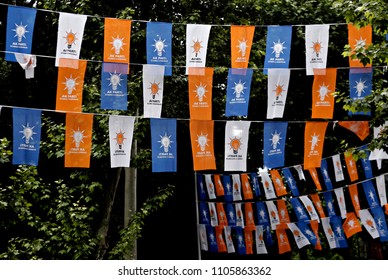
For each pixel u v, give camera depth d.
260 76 18.45
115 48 12.67
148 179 21.31
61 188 16.11
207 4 18.86
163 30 13.03
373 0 12.02
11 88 18.61
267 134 14.24
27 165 13.21
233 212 20.22
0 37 18.42
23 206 13.10
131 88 16.55
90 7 17.55
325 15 19.83
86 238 15.77
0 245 16.72
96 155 16.22
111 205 18.12
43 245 14.79
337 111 20.70
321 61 13.50
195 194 21.06
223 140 21.03
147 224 22.27
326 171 18.52
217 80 19.59
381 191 17.91
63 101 12.38
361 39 13.45
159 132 13.47
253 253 21.94
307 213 20.70
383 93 12.73
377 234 18.11
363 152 13.52
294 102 20.89
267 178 19.38
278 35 13.37
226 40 18.69
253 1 19.33
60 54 12.34
